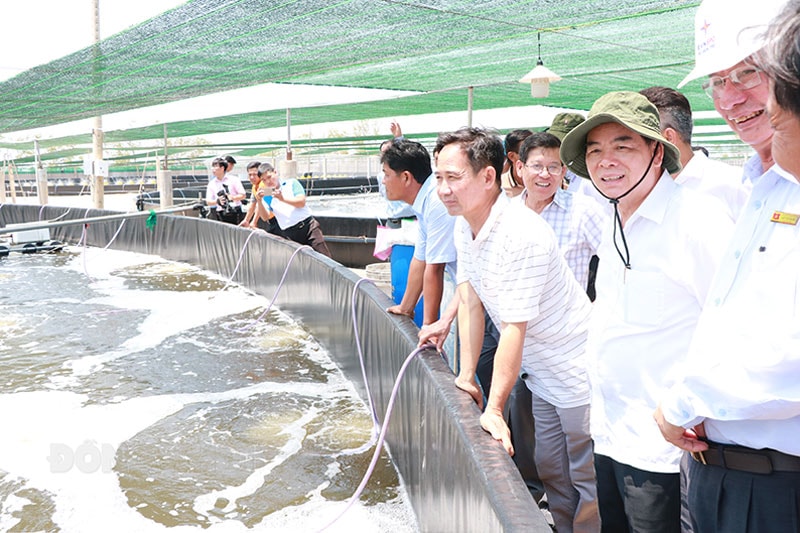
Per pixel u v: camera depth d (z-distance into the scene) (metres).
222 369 5.38
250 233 8.15
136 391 4.91
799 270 1.32
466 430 2.18
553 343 2.37
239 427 4.20
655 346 1.81
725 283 1.48
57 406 4.60
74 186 28.20
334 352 5.51
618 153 1.77
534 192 2.95
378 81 9.73
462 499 2.15
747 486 1.45
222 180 9.81
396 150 3.26
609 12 5.66
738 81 1.55
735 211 2.44
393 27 6.04
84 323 6.93
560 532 2.62
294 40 6.39
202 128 16.02
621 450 1.91
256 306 7.54
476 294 2.51
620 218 1.88
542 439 2.55
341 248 9.74
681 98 2.51
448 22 5.91
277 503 3.25
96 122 13.28
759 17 1.44
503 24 6.04
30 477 3.55
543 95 7.40
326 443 3.93
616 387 1.90
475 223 2.28
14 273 10.00
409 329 3.41
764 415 1.38
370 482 3.43
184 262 10.45
